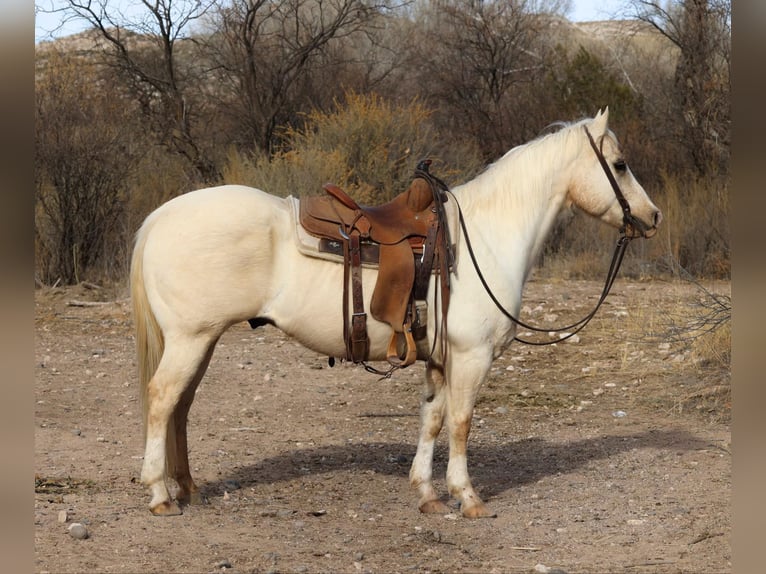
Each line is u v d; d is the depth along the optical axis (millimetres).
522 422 8406
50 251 15281
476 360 5637
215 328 5449
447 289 5539
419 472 5934
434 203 5672
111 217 15562
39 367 10305
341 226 5512
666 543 5238
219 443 7590
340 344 5598
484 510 5758
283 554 4988
